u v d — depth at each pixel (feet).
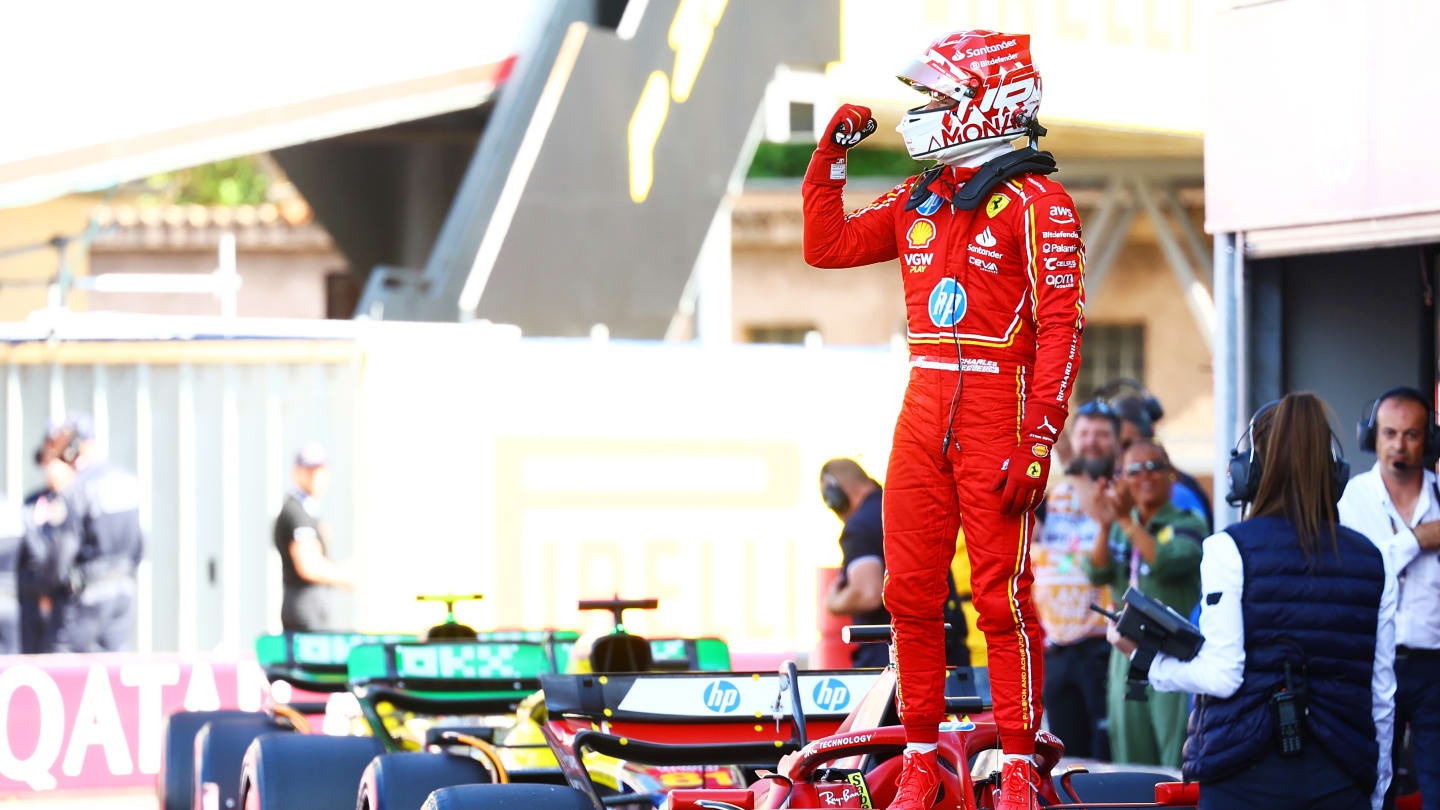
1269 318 90.53
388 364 133.90
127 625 132.98
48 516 131.03
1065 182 208.95
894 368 147.74
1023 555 47.98
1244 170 86.17
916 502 49.14
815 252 51.55
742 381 142.10
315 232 291.79
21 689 118.21
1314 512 51.42
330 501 134.21
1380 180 79.87
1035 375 46.91
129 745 119.65
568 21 178.70
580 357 137.80
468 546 133.90
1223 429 87.76
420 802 68.64
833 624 96.43
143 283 200.75
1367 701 51.39
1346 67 81.41
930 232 49.06
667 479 139.23
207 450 136.87
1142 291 266.77
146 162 161.89
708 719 63.82
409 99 172.24
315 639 94.38
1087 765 101.14
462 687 85.25
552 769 79.77
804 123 188.14
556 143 173.27
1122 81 173.27
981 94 48.26
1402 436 72.74
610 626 136.98
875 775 52.75
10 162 156.04
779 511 142.31
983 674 61.82
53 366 137.49
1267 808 51.03
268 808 76.07
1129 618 52.85
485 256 171.94
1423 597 71.87
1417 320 90.89
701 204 180.55
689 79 177.99
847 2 172.55
